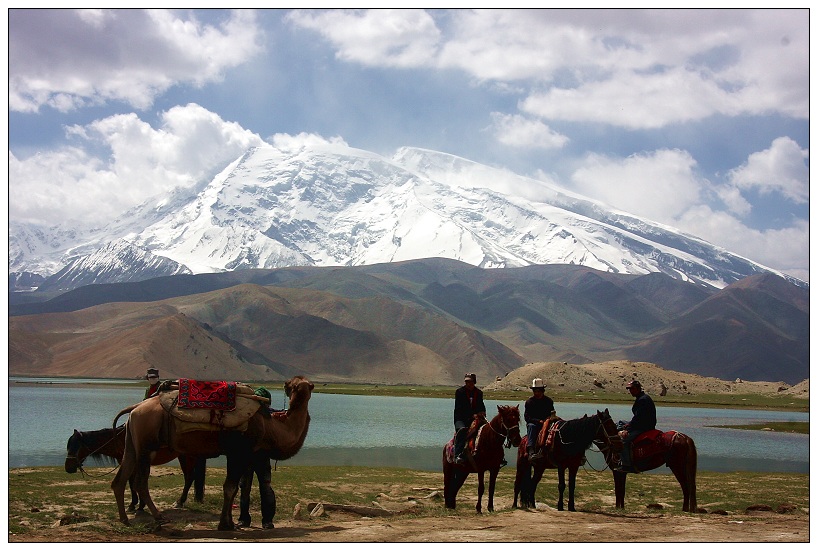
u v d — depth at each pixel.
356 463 48.53
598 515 23.39
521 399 168.38
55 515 21.80
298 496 27.20
